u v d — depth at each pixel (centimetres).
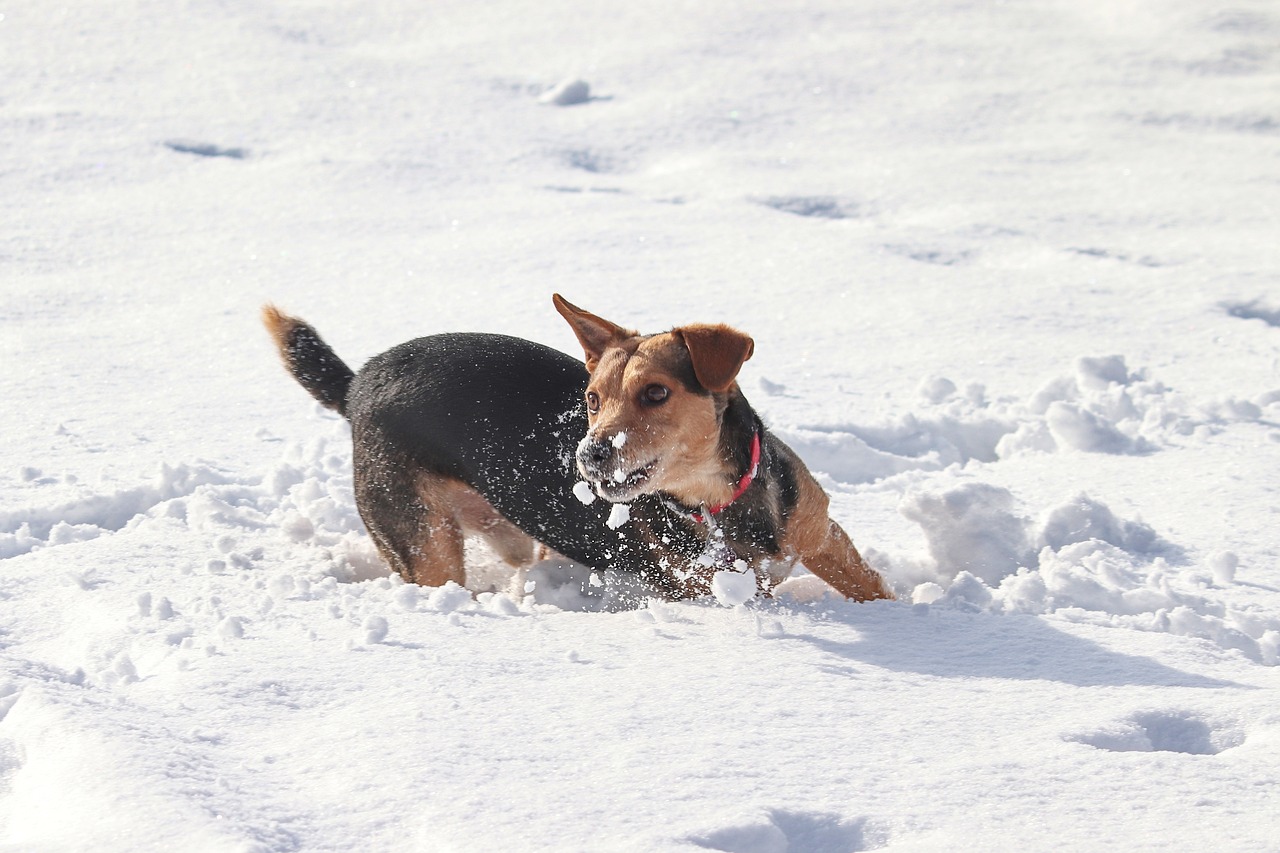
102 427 940
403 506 698
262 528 764
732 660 532
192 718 465
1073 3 3369
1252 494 800
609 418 582
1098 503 741
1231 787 399
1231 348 1132
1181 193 1761
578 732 449
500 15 3397
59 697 474
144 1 3184
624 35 3089
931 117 2284
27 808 411
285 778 417
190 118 2209
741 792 401
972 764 420
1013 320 1229
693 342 583
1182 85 2497
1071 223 1623
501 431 668
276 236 1567
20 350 1128
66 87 2416
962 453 975
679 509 625
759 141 2142
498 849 365
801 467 656
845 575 670
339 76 2578
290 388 1048
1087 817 383
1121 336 1177
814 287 1341
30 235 1555
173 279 1391
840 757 429
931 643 559
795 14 3247
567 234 1542
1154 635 566
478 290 1323
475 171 1922
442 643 547
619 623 589
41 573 658
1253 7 3173
